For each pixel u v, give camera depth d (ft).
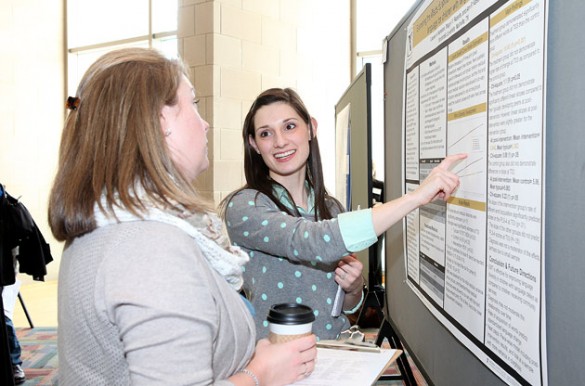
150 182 2.48
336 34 17.11
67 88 21.29
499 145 2.81
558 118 2.23
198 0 13.64
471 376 3.43
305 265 4.83
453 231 3.65
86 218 2.40
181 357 2.15
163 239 2.32
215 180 13.48
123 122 2.49
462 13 3.35
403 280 5.38
